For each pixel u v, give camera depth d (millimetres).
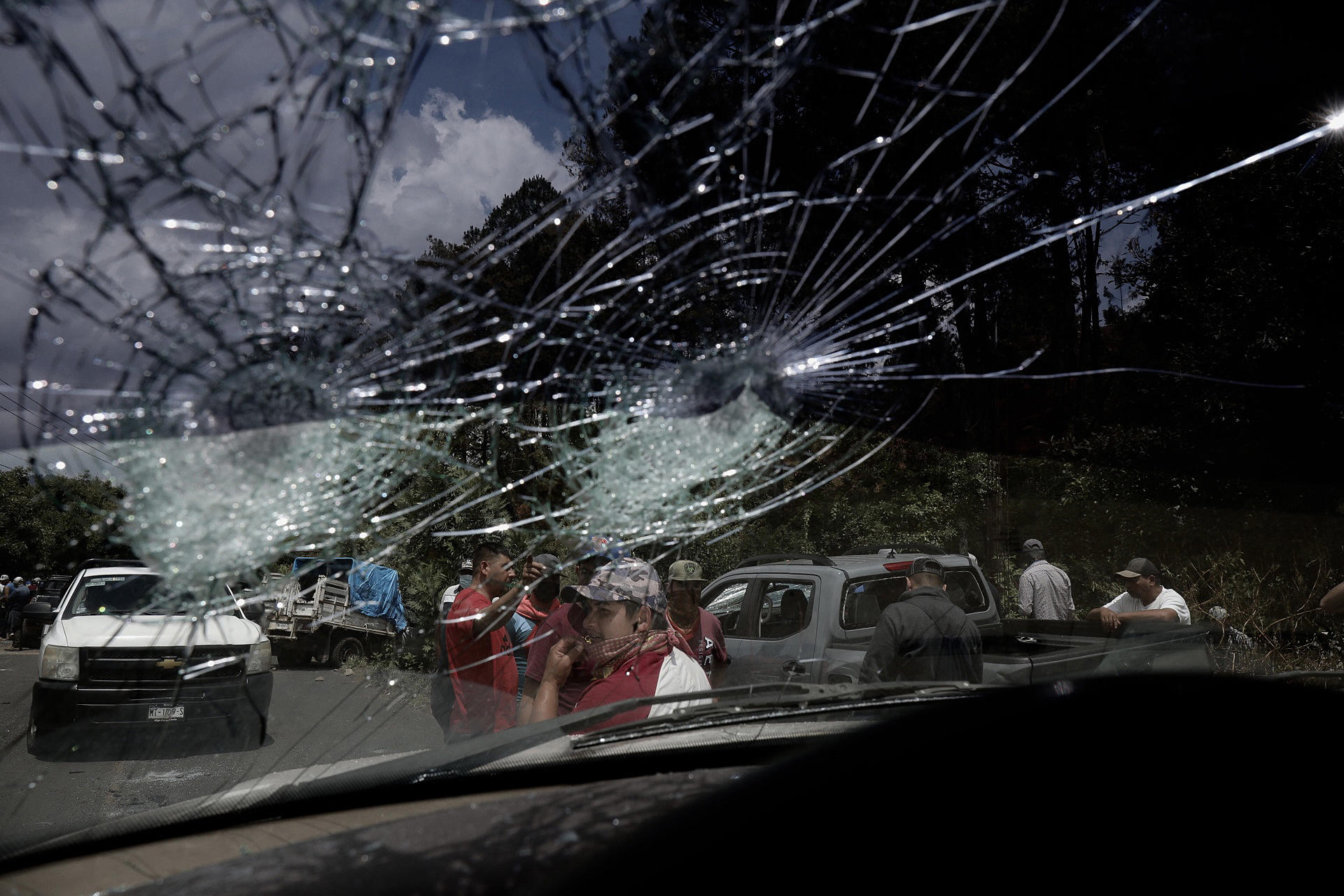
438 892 1009
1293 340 6617
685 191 1234
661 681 2502
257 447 1206
